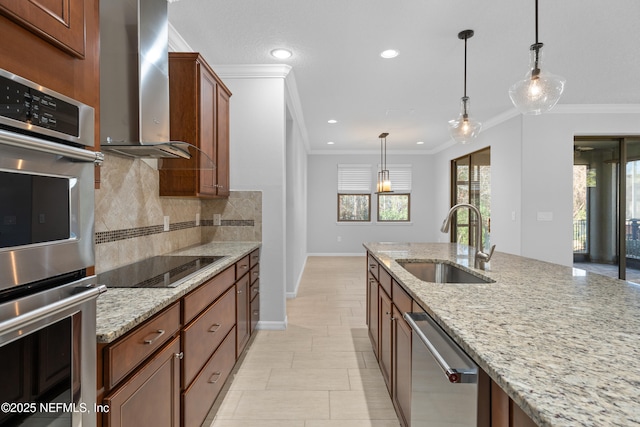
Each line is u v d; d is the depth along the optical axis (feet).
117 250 6.30
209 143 8.38
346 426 5.88
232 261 7.04
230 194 10.53
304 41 8.69
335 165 26.02
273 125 10.44
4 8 2.05
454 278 7.03
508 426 2.42
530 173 14.28
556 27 8.00
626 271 14.57
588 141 14.84
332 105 14.14
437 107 14.42
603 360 2.39
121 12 5.58
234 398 6.73
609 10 7.29
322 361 8.33
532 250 14.29
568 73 10.77
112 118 5.63
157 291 4.52
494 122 16.20
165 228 8.21
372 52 9.30
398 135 20.27
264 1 7.00
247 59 9.78
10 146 2.02
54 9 2.43
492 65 10.15
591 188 14.84
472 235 19.54
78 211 2.59
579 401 1.86
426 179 25.93
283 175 10.49
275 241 10.52
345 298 14.08
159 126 6.16
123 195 6.50
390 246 9.75
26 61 2.25
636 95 12.88
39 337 2.23
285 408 6.40
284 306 10.59
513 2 7.02
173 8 7.23
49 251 2.31
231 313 7.17
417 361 4.23
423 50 9.17
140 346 3.65
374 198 26.04
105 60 5.61
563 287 4.64
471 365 2.81
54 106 2.37
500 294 4.25
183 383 4.70
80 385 2.57
